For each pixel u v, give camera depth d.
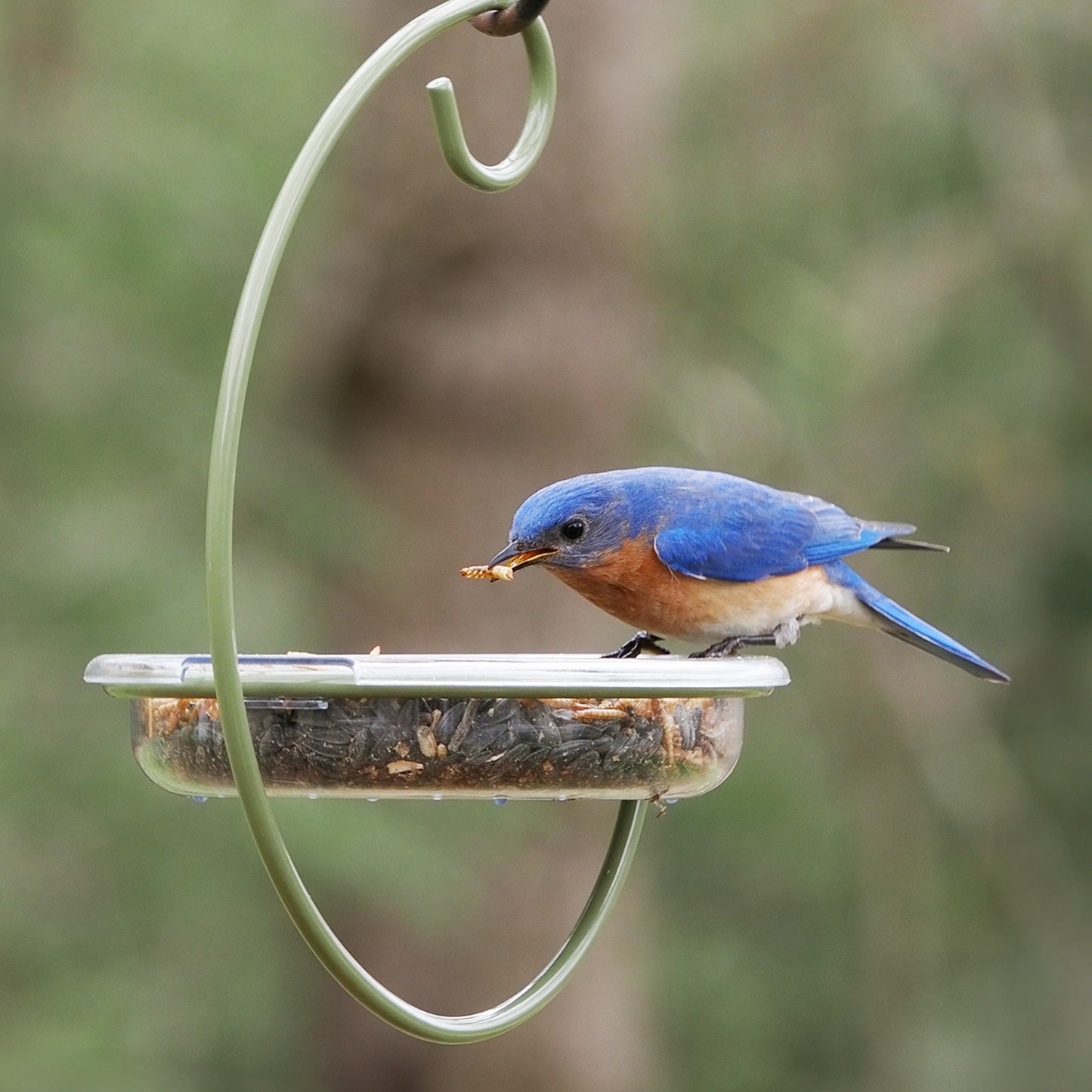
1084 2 16.98
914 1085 18.09
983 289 17.81
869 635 18.14
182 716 6.27
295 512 13.27
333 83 14.38
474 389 13.62
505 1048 13.98
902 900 18.38
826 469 17.42
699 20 16.89
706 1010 18.67
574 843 13.88
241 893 13.42
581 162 13.73
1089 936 18.09
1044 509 18.02
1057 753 18.22
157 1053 13.63
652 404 16.56
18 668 12.66
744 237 17.89
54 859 13.24
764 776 18.36
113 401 13.59
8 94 13.83
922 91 17.44
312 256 14.11
